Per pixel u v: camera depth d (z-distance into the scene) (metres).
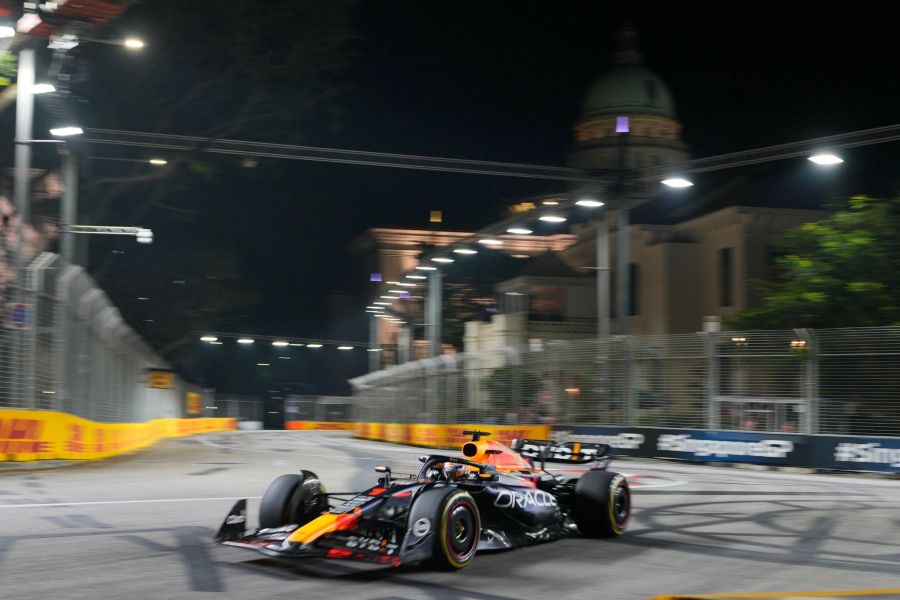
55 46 22.30
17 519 10.75
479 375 36.59
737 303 50.38
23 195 22.02
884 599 7.15
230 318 54.31
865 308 29.67
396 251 107.06
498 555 8.89
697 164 27.03
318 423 92.38
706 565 8.63
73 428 21.70
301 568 7.95
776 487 17.33
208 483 16.08
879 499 15.25
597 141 94.00
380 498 8.20
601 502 9.94
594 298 58.88
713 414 26.50
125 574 7.64
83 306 23.05
